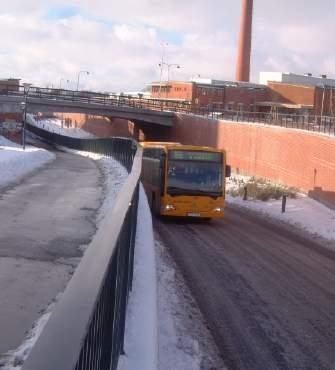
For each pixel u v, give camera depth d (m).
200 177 25.02
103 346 3.98
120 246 5.44
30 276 11.77
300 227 27.16
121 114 81.06
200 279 13.74
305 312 11.61
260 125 49.84
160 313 10.51
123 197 6.76
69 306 2.53
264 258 17.45
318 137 37.91
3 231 16.23
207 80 112.69
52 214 19.89
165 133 83.44
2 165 34.91
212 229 23.23
